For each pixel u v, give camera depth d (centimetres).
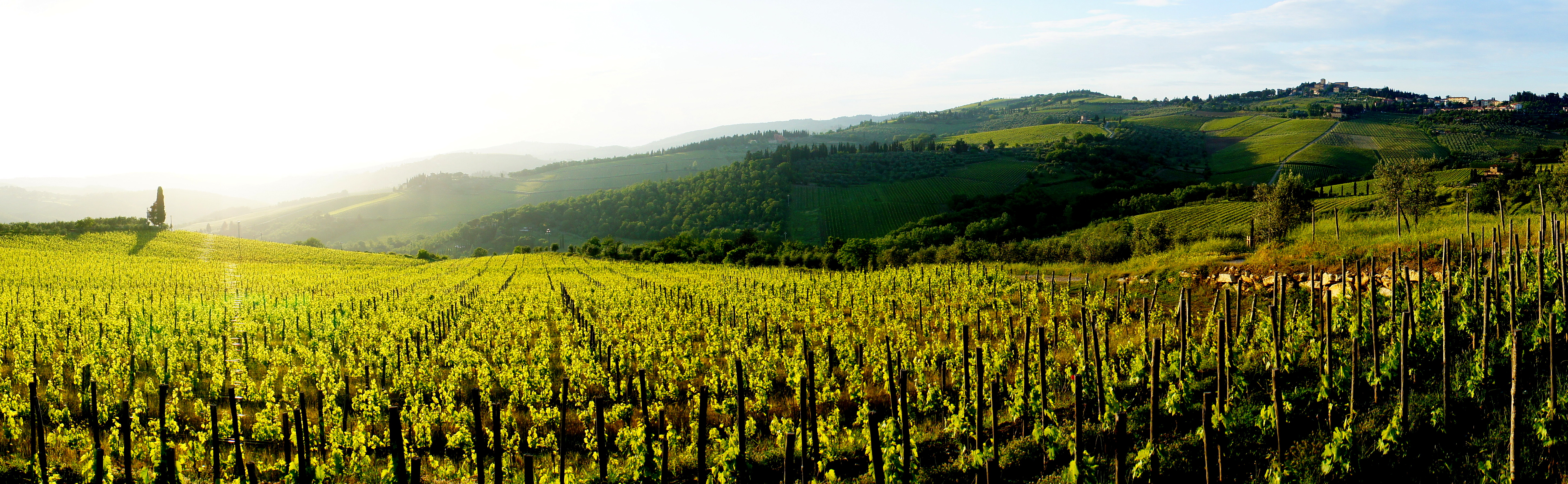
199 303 3170
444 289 4744
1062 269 3503
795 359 1558
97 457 1037
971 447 1084
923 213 12219
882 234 11238
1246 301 2123
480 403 1392
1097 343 1137
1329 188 8431
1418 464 835
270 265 7544
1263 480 850
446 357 1891
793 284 3350
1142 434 1035
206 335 2375
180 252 8294
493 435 938
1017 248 4781
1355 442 886
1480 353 1031
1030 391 1137
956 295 2712
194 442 1147
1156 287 1995
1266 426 962
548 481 1031
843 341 1839
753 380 1469
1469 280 1467
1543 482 761
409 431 1356
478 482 984
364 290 4597
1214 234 4084
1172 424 1055
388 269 8419
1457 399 959
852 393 1405
